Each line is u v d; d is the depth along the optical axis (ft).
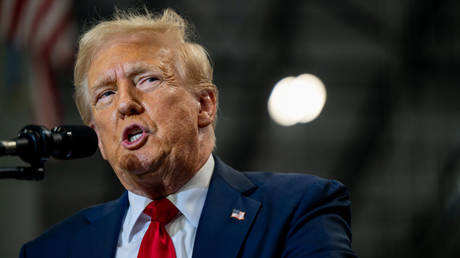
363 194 50.78
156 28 8.23
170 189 7.99
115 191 49.06
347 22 47.21
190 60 8.15
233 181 8.31
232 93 48.03
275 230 7.59
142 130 7.63
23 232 27.43
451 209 34.73
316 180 8.22
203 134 8.25
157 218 7.93
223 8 46.65
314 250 7.24
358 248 51.83
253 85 46.29
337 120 50.42
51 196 48.52
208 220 7.79
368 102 48.24
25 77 27.02
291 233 7.59
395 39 44.32
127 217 8.52
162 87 7.77
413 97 46.03
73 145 6.86
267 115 46.55
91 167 48.88
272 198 8.02
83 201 48.91
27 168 6.72
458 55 44.39
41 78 27.53
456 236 34.81
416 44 43.73
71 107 44.01
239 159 48.80
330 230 7.48
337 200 8.02
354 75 49.21
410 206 50.57
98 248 8.34
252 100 46.55
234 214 7.82
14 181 27.48
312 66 48.80
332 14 47.88
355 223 51.75
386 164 49.65
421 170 49.19
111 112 7.80
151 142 7.61
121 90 7.73
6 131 26.96
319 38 48.55
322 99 37.29
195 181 8.10
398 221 51.01
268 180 8.46
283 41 45.03
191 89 8.02
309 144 50.88
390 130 47.85
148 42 8.04
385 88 46.80
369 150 48.88
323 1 46.98
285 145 50.80
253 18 46.93
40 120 27.89
